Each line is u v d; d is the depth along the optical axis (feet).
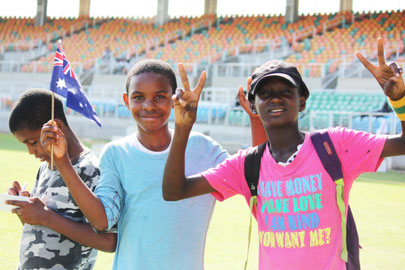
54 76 6.44
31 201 6.23
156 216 6.54
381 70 5.36
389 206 21.65
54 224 6.23
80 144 7.12
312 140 5.89
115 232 6.77
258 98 5.97
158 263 6.48
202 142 7.16
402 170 39.93
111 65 75.00
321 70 61.62
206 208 6.86
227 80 67.05
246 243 14.83
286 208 5.75
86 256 6.83
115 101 61.72
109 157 6.81
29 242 6.53
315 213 5.65
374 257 13.62
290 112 5.87
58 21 97.19
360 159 5.70
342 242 5.57
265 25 82.53
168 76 6.80
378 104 52.26
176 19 92.22
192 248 6.65
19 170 28.40
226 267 12.46
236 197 23.06
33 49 91.40
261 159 6.08
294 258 5.61
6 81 77.77
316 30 77.92
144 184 6.61
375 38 70.28
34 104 6.69
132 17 94.68
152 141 6.88
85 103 7.11
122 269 6.57
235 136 53.42
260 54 74.23
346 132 5.89
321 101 55.77
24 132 6.70
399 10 77.15
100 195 6.32
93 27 93.86
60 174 6.05
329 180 5.69
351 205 21.77
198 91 5.48
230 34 82.33
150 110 6.66
